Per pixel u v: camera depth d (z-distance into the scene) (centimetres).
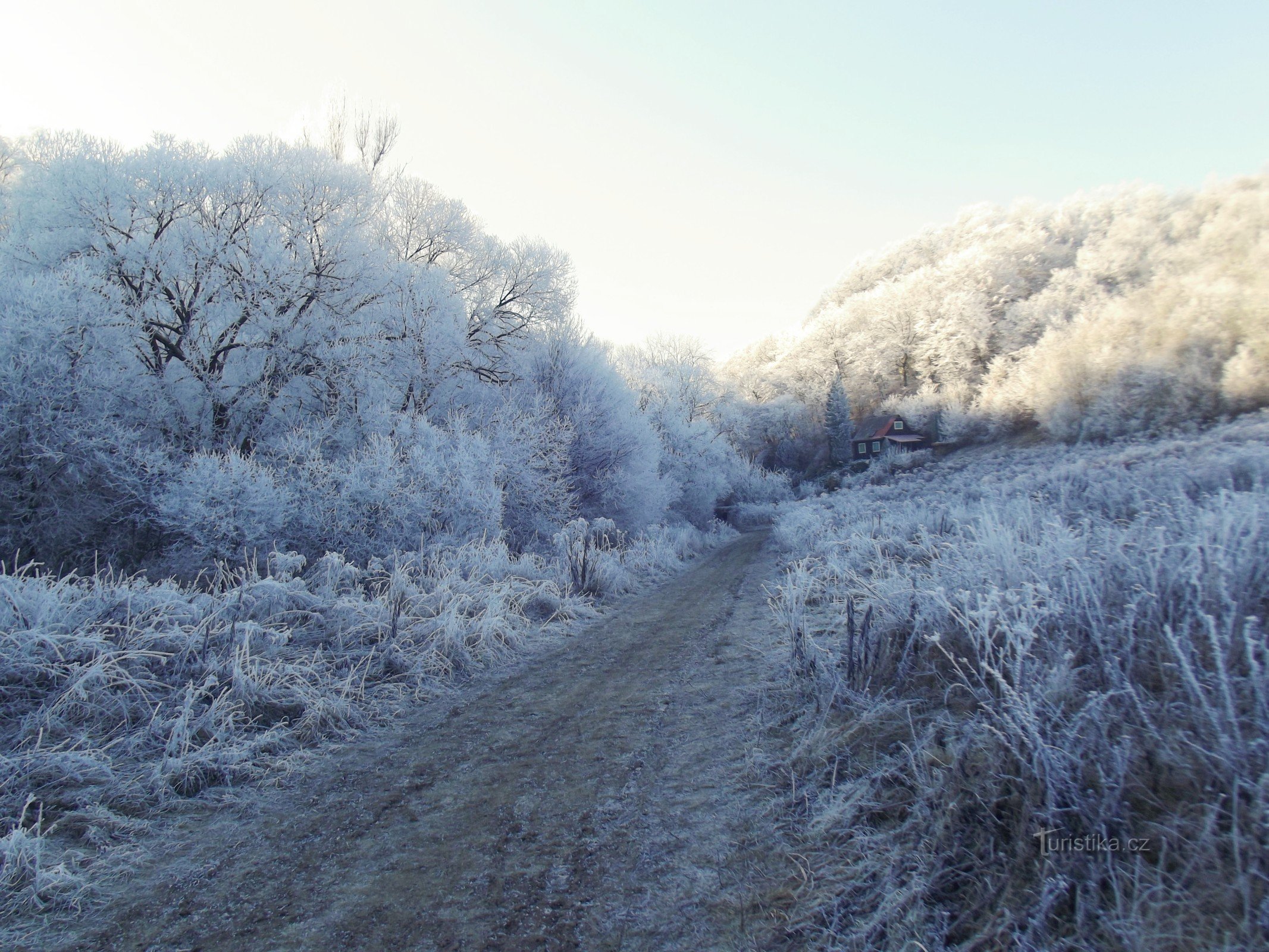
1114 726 306
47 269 1351
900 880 284
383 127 2341
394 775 483
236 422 1538
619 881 326
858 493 3456
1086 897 233
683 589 1455
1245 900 206
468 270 2311
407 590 934
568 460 2150
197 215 1599
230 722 517
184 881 351
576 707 622
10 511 1104
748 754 464
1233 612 341
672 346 5562
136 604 643
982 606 419
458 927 295
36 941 300
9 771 428
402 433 1510
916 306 7238
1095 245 6012
